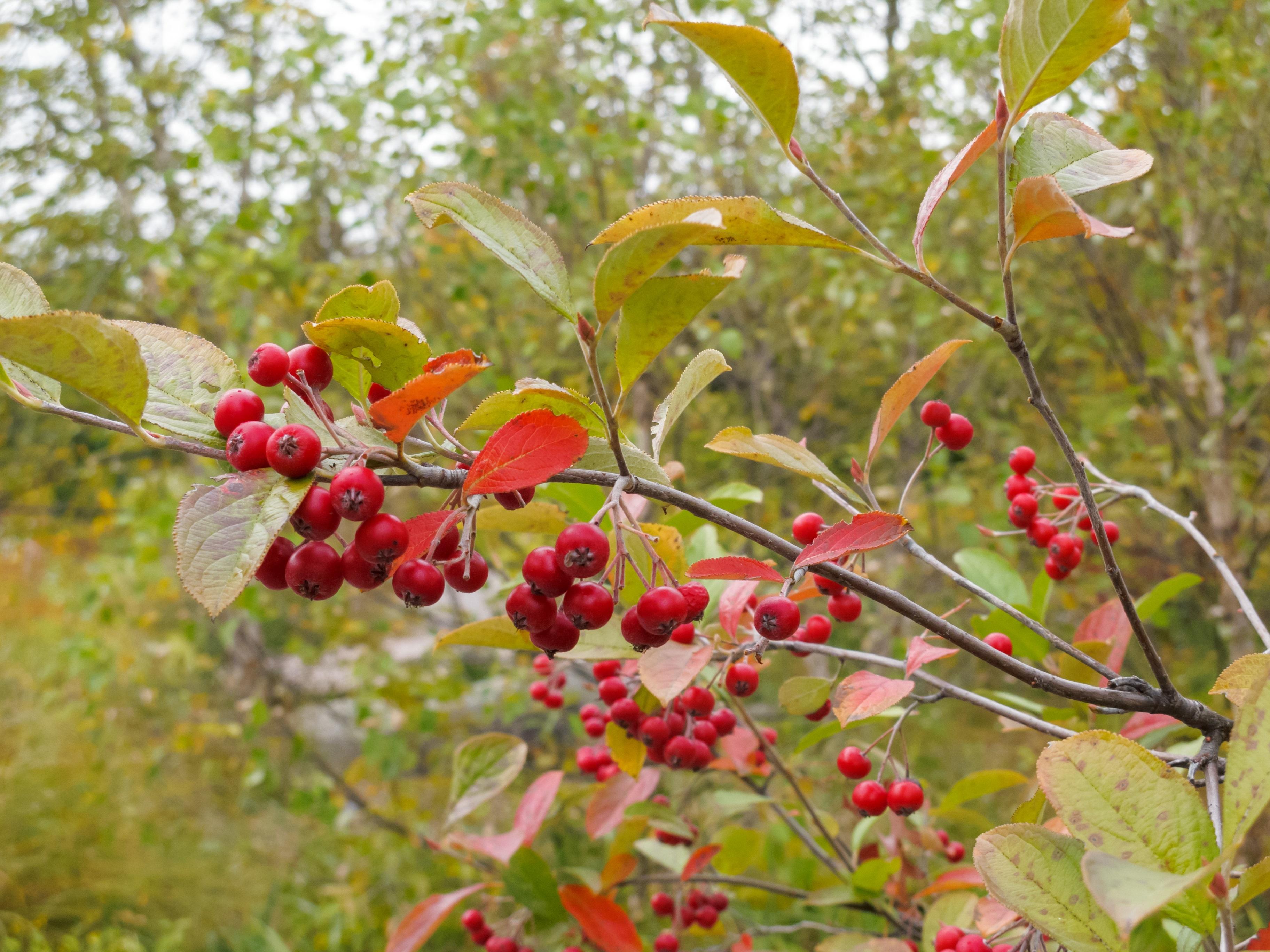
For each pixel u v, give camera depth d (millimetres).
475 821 6238
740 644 1940
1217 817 1188
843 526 1183
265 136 7434
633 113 6930
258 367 1116
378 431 1163
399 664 6859
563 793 3205
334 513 1024
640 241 940
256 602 6391
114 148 9273
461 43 6680
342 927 6207
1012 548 6539
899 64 7879
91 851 7230
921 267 1162
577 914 2594
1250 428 7262
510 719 6031
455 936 6051
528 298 7477
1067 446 1316
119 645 7836
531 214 7594
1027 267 7445
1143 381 7242
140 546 6855
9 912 6484
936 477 6723
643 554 1661
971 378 7988
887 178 7590
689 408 7633
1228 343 7223
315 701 7414
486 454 1057
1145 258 7570
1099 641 2139
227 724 7293
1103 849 1011
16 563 11477
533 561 1155
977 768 6816
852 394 8766
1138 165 1251
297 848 7766
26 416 10445
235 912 7059
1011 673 1296
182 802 8156
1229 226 6773
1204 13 6672
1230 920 929
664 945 2910
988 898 1977
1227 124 6578
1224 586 6223
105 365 957
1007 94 1121
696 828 2945
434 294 7637
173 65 9344
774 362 8445
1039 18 1056
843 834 3703
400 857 6641
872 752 3010
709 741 2184
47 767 7707
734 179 7918
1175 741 2857
